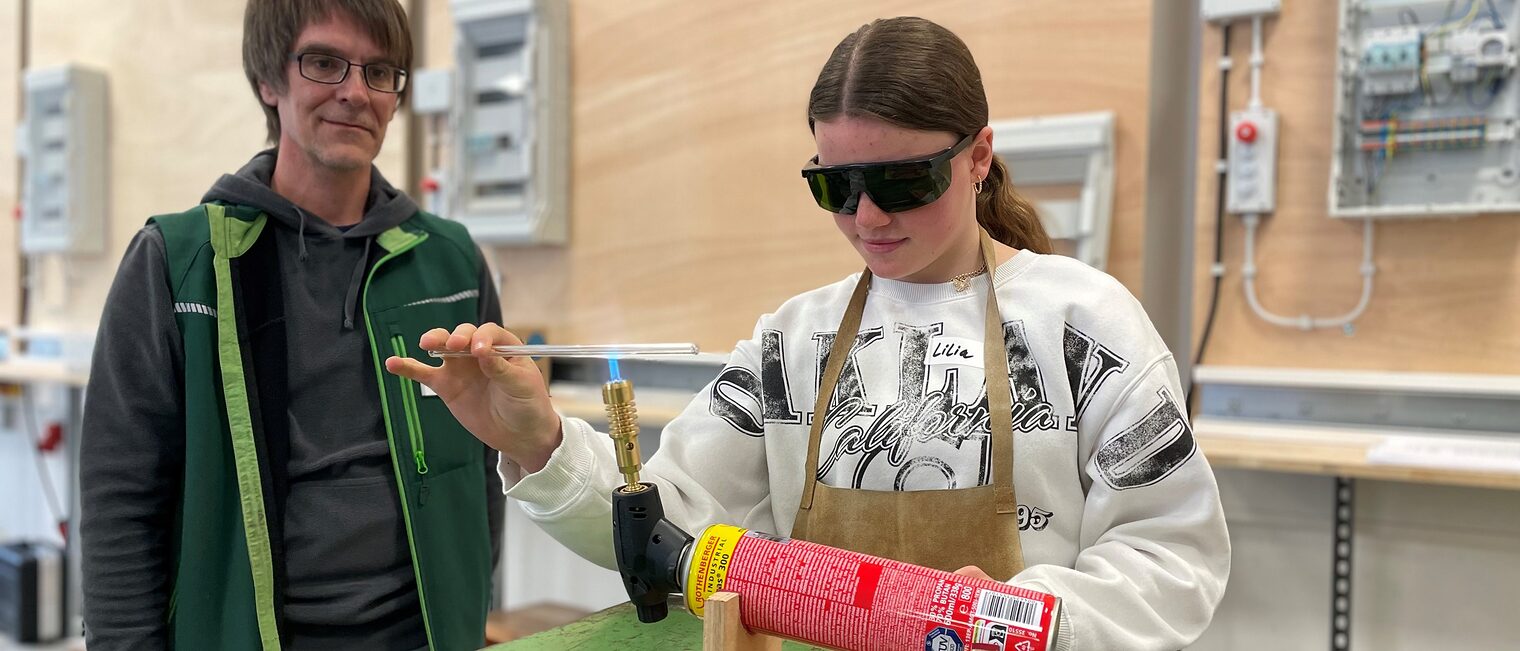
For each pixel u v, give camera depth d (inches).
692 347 33.6
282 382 55.7
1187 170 93.8
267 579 53.2
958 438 39.4
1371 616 81.5
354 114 58.1
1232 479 86.0
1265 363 86.4
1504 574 77.0
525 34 118.6
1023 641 28.7
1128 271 89.3
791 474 44.3
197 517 52.6
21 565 144.8
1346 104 80.2
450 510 61.1
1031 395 39.4
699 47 111.6
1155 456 37.4
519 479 41.3
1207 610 36.5
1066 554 39.1
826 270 103.7
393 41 59.5
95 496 51.9
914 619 29.9
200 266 54.2
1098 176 88.6
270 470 54.4
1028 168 92.1
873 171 36.1
